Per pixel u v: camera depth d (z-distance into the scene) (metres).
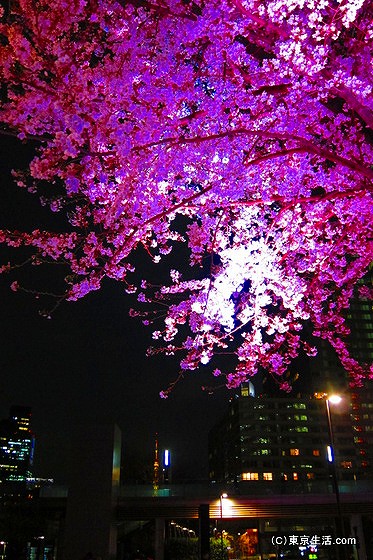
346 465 111.19
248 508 42.97
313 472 109.75
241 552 85.19
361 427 114.88
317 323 18.34
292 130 12.49
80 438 41.62
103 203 12.35
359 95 9.59
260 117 11.91
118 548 51.75
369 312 129.38
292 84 9.68
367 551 47.91
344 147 13.20
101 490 40.16
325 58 9.33
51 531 52.25
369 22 9.79
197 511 43.34
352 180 13.83
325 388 123.19
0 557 44.12
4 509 46.78
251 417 114.75
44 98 9.44
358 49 9.80
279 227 14.57
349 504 43.19
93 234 12.19
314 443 112.75
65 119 8.80
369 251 15.16
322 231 14.66
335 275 15.77
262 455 110.88
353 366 19.22
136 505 43.25
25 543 46.66
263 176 14.48
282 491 45.19
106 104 9.69
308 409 115.94
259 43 10.09
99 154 9.73
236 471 114.75
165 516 43.16
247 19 9.95
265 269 14.18
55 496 47.81
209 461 164.12
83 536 38.75
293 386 137.88
